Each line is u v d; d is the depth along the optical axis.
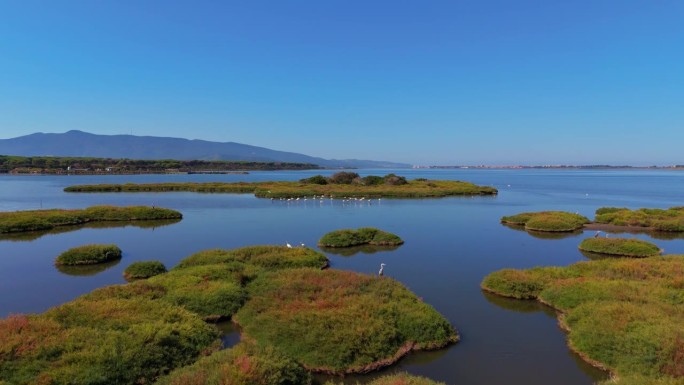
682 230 51.88
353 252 38.81
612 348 17.23
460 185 120.25
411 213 67.44
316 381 15.73
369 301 21.09
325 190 101.69
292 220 58.78
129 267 30.42
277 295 22.59
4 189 111.81
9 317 18.31
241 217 61.84
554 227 51.09
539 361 17.67
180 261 32.78
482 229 52.28
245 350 15.68
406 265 33.91
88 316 18.64
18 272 31.27
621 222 56.38
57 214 56.06
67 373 13.98
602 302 21.52
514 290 26.02
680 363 14.98
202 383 13.35
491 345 19.17
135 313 19.23
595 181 198.75
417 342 18.72
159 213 60.09
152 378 15.01
